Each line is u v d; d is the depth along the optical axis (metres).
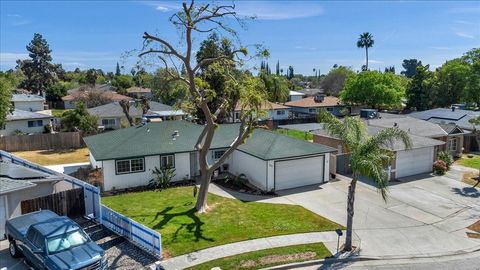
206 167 21.33
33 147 41.16
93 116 44.53
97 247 13.98
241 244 16.86
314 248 16.61
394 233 18.56
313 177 27.59
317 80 165.88
